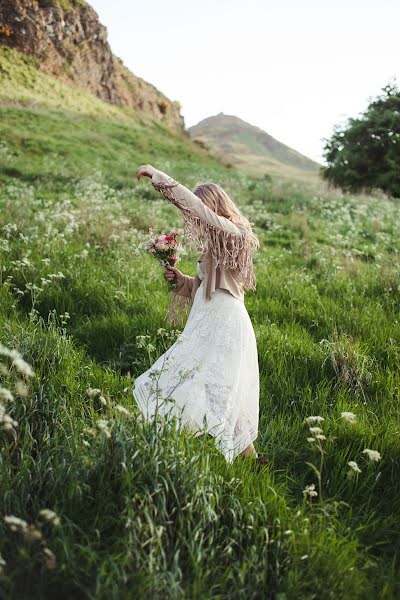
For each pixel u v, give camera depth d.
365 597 2.37
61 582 2.13
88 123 31.62
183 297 3.84
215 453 3.06
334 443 3.48
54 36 43.00
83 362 4.39
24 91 36.06
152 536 2.29
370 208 17.27
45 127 25.62
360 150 24.31
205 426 3.00
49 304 5.75
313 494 2.76
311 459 3.40
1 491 2.50
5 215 9.07
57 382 3.84
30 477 2.60
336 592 2.37
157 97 55.53
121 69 52.38
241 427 3.43
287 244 11.48
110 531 2.46
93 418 3.20
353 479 3.21
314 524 2.68
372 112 24.00
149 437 2.78
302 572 2.41
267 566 2.43
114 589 2.07
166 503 2.56
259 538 2.56
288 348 4.86
